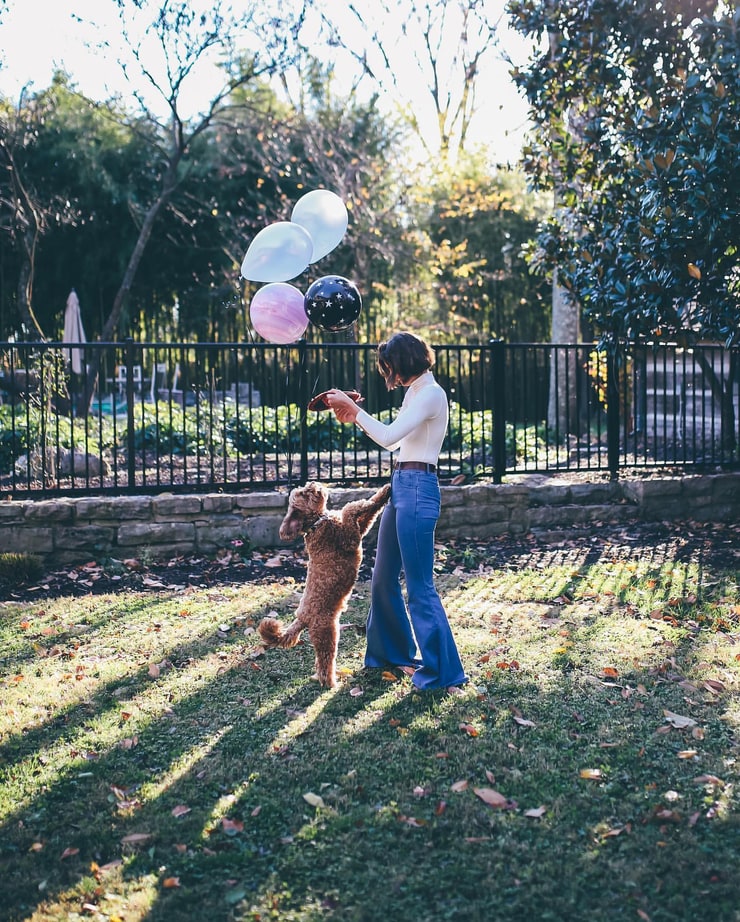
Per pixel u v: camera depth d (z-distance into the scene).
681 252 7.33
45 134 21.41
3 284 22.66
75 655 5.03
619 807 3.23
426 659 4.38
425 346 4.33
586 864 2.89
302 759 3.66
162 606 6.02
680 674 4.55
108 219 22.86
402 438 4.29
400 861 2.93
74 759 3.71
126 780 3.53
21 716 4.15
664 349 8.91
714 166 6.82
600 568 6.91
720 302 7.55
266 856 2.98
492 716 4.04
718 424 12.93
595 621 5.52
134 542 7.46
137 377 19.02
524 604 5.97
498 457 8.71
